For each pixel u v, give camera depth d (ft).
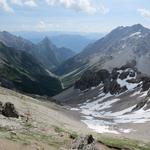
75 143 239.91
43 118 421.18
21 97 624.18
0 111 318.04
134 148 367.25
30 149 203.62
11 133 236.22
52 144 244.01
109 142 364.38
